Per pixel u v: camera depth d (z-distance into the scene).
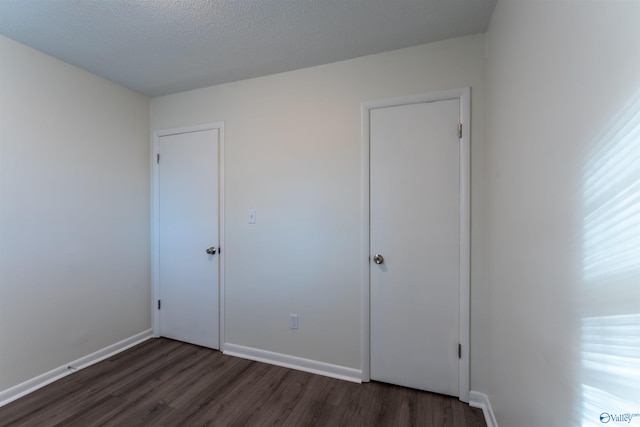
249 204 2.31
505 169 1.33
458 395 1.77
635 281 0.51
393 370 1.91
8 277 1.76
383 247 1.92
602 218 0.61
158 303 2.66
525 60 1.07
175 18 1.58
